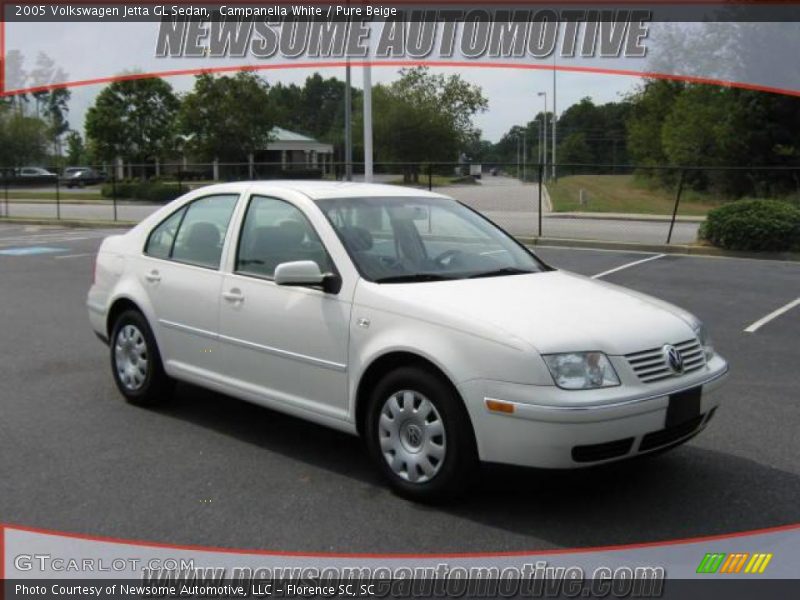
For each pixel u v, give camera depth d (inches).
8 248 716.0
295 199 214.8
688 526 172.7
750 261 625.6
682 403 174.6
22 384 277.0
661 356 175.6
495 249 224.4
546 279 206.8
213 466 203.9
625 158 4151.1
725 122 1462.8
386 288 189.8
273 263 212.2
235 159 1926.7
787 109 1421.0
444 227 224.4
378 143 2368.4
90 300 269.4
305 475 198.4
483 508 179.9
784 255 641.0
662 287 492.1
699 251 673.6
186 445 218.5
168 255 243.1
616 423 164.6
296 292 203.3
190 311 229.3
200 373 229.1
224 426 234.2
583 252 689.0
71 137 3233.3
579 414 161.2
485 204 1289.4
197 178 1924.2
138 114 1910.7
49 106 3666.3
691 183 1517.0
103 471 200.2
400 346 179.3
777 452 215.9
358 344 188.9
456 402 172.7
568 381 163.9
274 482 194.1
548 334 167.9
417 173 1873.8
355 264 196.5
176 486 191.5
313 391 200.7
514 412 164.1
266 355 209.8
